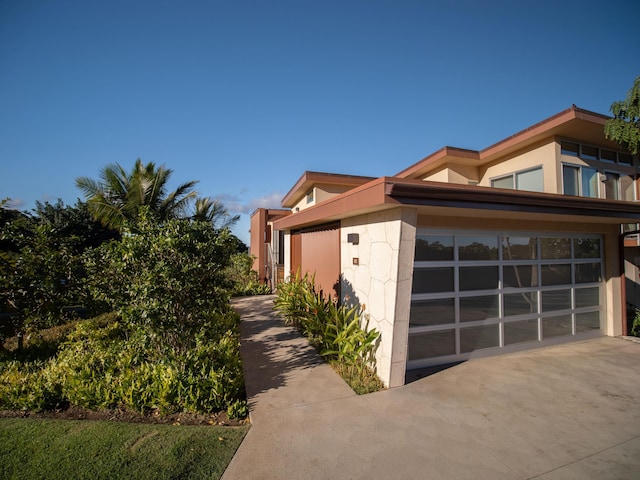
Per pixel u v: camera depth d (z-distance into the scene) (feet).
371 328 18.76
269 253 57.72
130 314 15.11
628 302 30.60
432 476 10.01
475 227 20.54
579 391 16.02
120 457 10.43
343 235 23.47
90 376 14.76
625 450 11.39
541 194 17.90
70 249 21.21
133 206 49.44
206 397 13.73
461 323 20.38
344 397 15.21
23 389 13.88
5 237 19.17
